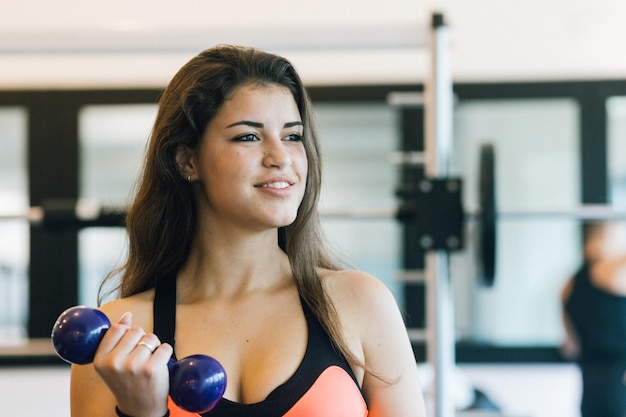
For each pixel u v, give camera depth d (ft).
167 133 4.95
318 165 5.16
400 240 15.60
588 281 13.75
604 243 15.44
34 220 10.37
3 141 15.83
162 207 5.10
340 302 4.97
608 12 15.24
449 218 9.37
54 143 15.79
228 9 15.19
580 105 15.42
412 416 4.90
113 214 10.37
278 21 15.19
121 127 15.81
